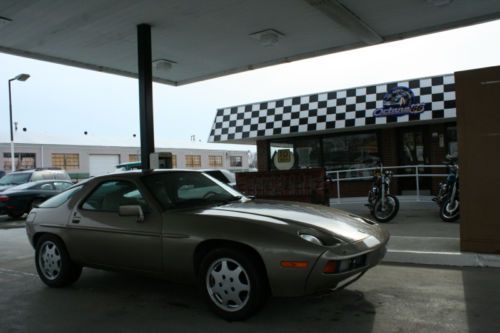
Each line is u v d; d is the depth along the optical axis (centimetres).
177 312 467
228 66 1202
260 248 408
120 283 592
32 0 755
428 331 391
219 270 436
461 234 629
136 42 992
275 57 1130
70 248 554
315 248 397
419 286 523
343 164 1503
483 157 615
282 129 1489
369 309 451
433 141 1348
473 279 543
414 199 1223
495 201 609
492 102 611
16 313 482
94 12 815
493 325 398
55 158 3834
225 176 1269
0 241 1008
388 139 1426
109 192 547
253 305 416
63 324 444
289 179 1042
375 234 465
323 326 411
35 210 615
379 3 800
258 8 816
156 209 492
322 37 984
